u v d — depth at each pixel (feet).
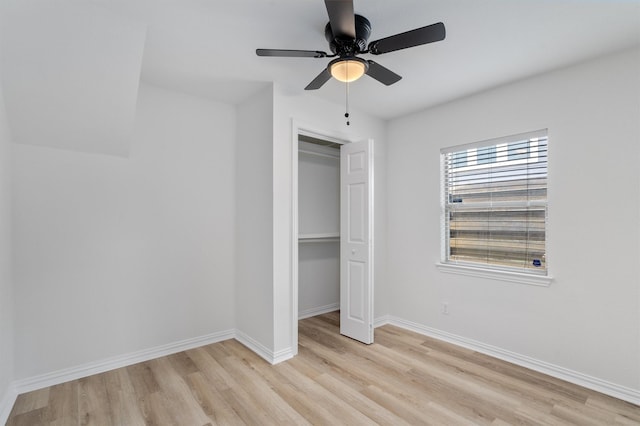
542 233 8.73
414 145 11.65
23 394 7.34
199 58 7.84
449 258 10.86
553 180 8.32
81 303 8.22
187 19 6.26
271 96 9.22
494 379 8.07
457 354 9.56
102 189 8.56
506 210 9.46
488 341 9.54
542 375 8.29
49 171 7.86
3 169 6.76
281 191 9.30
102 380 7.99
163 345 9.46
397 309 12.16
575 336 7.93
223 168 10.69
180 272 9.80
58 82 6.66
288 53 6.10
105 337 8.54
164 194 9.53
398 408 6.85
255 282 9.83
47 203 7.82
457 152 10.58
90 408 6.83
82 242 8.27
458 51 7.39
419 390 7.56
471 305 9.96
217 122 10.57
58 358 7.89
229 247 10.80
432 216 11.07
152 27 6.53
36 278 7.66
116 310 8.71
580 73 7.91
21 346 7.44
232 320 10.87
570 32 6.61
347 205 11.16
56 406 6.89
